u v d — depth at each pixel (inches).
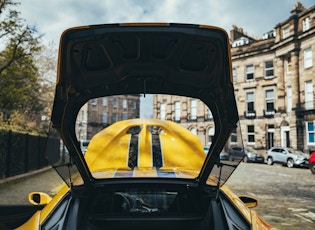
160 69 89.7
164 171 124.3
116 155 141.6
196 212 107.1
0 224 94.6
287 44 1255.5
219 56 85.6
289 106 1262.3
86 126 2490.2
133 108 2837.1
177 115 1808.6
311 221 259.8
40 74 1293.1
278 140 1291.8
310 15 1155.9
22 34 707.4
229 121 94.4
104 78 92.0
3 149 462.3
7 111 850.1
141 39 81.9
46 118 1270.9
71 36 81.0
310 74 1152.2
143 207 108.3
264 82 1387.8
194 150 146.8
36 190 392.8
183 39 81.7
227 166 99.7
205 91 97.4
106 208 107.3
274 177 619.2
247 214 88.2
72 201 93.9
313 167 677.9
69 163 100.0
